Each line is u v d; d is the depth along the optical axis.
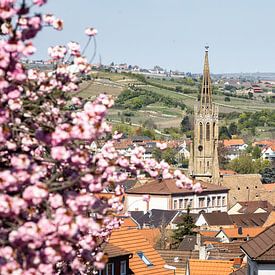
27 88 24.38
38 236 20.02
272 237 62.25
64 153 21.97
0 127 22.09
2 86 21.69
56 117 24.23
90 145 26.17
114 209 29.14
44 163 24.78
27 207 20.94
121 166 25.64
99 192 23.41
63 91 25.17
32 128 24.09
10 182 20.47
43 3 21.80
